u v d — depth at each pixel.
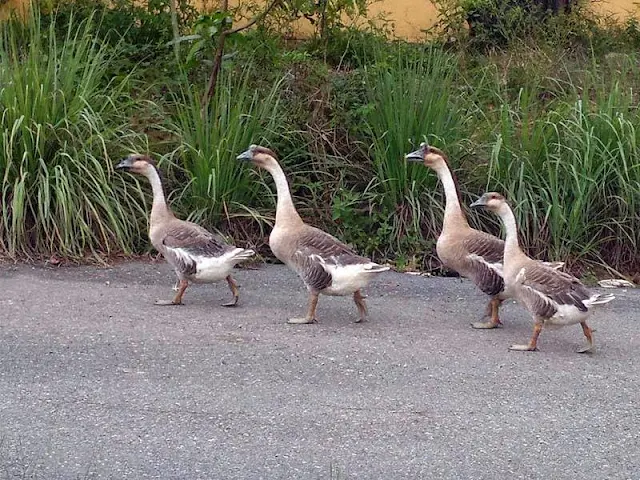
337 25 7.92
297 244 5.05
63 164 6.09
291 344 4.68
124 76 6.92
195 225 5.33
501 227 6.54
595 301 4.66
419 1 8.76
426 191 6.62
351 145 6.97
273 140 6.82
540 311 4.74
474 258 5.17
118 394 4.02
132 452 3.55
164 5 7.51
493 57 7.98
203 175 6.34
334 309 5.35
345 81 7.24
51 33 6.53
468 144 6.76
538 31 8.13
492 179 6.60
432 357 4.62
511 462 3.61
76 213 5.99
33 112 6.09
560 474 3.54
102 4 7.84
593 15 8.77
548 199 6.52
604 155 6.52
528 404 4.12
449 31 8.38
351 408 3.99
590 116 6.75
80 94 6.26
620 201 6.55
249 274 5.96
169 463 3.49
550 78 7.48
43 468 3.43
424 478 3.47
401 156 6.56
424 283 5.99
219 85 6.97
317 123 7.04
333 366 4.43
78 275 5.66
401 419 3.91
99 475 3.40
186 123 6.50
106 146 6.30
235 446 3.63
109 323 4.86
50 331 4.69
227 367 4.35
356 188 6.84
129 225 6.18
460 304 5.61
